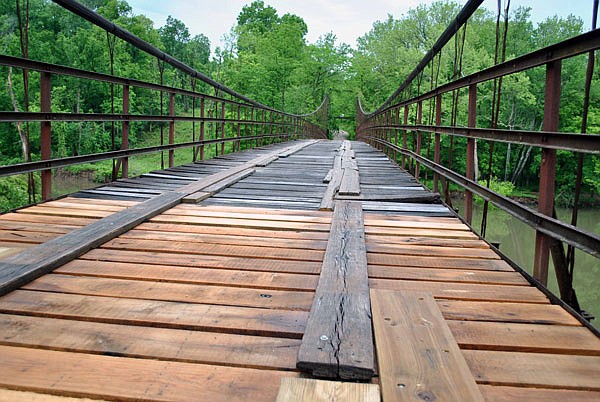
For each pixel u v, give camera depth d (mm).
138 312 1503
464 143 22516
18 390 1073
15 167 2793
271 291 1722
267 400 1044
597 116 18125
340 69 32844
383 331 1351
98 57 30062
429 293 1682
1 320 1435
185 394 1060
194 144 6086
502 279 1905
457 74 3715
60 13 34625
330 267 1941
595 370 1200
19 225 2605
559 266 1865
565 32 26875
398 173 5695
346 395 1035
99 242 2277
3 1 26688
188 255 2154
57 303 1564
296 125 17875
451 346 1267
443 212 3299
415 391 1049
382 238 2551
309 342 1263
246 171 5332
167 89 5184
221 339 1337
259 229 2705
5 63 2674
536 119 24000
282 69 28922
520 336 1381
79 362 1192
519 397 1077
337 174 5148
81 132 28516
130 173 21812
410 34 27078
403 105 6547
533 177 24078
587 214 17719
